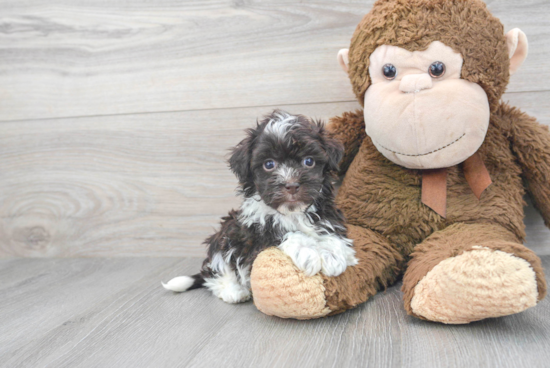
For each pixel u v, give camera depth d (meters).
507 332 1.40
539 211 2.09
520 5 2.11
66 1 2.54
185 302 1.87
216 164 2.50
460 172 1.93
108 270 2.42
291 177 1.57
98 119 2.60
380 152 1.96
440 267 1.44
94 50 2.55
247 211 1.75
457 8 1.66
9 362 1.39
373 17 1.77
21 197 2.76
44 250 2.77
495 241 1.45
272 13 2.35
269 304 1.52
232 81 2.43
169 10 2.45
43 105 2.65
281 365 1.27
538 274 1.32
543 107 2.16
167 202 2.58
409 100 1.67
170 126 2.53
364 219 1.99
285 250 1.56
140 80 2.53
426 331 1.44
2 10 2.61
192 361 1.33
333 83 2.33
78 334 1.58
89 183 2.66
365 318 1.58
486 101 1.70
